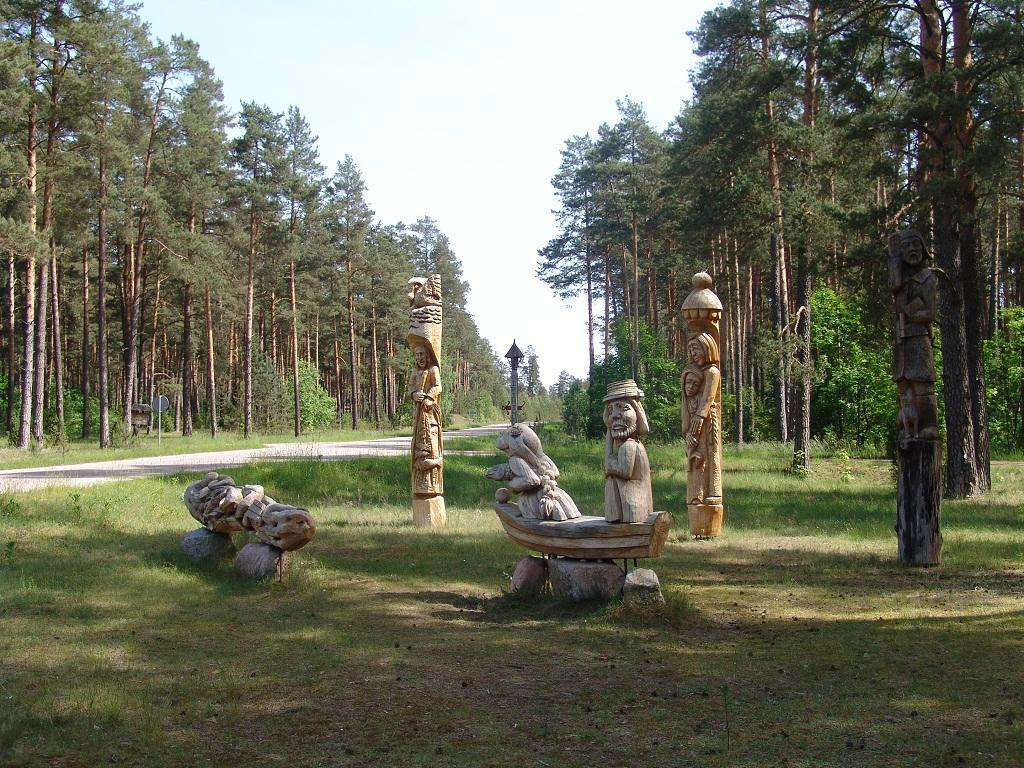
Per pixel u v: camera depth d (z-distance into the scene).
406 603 9.87
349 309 63.66
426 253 86.94
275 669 7.23
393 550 13.65
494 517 17.62
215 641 8.12
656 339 44.28
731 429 44.12
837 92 21.14
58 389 41.75
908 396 12.56
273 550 10.89
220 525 11.67
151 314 57.25
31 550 12.39
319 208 54.47
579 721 6.00
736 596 10.32
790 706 6.27
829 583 11.13
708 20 27.72
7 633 8.20
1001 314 35.75
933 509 12.25
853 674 7.07
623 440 9.44
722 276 34.88
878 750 5.44
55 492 18.16
